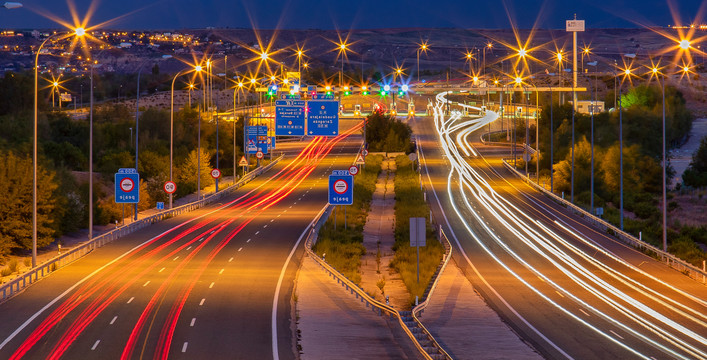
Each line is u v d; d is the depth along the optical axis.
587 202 89.00
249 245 56.59
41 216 56.84
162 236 61.09
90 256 50.72
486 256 56.00
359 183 99.88
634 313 37.19
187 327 31.42
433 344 28.92
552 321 35.28
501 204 87.19
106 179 94.44
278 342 29.47
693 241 68.19
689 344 30.91
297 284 42.25
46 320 32.12
